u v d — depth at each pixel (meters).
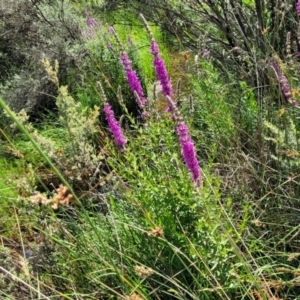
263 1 3.97
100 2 5.66
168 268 2.39
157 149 2.64
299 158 2.63
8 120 4.87
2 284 2.45
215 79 3.47
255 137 3.11
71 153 2.65
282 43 3.94
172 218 2.45
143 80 4.91
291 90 2.70
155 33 5.78
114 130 2.63
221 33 4.85
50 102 5.27
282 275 2.46
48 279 2.66
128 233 2.62
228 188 2.93
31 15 5.71
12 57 5.80
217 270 2.28
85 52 5.27
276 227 2.66
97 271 2.38
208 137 3.54
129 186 3.06
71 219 2.89
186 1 4.54
